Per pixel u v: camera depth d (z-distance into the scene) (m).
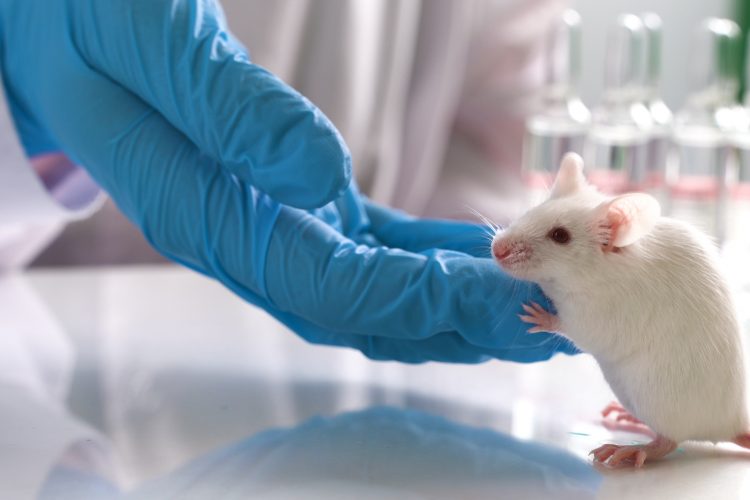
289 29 0.48
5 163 0.36
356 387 0.33
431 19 0.53
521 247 0.30
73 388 0.32
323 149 0.30
